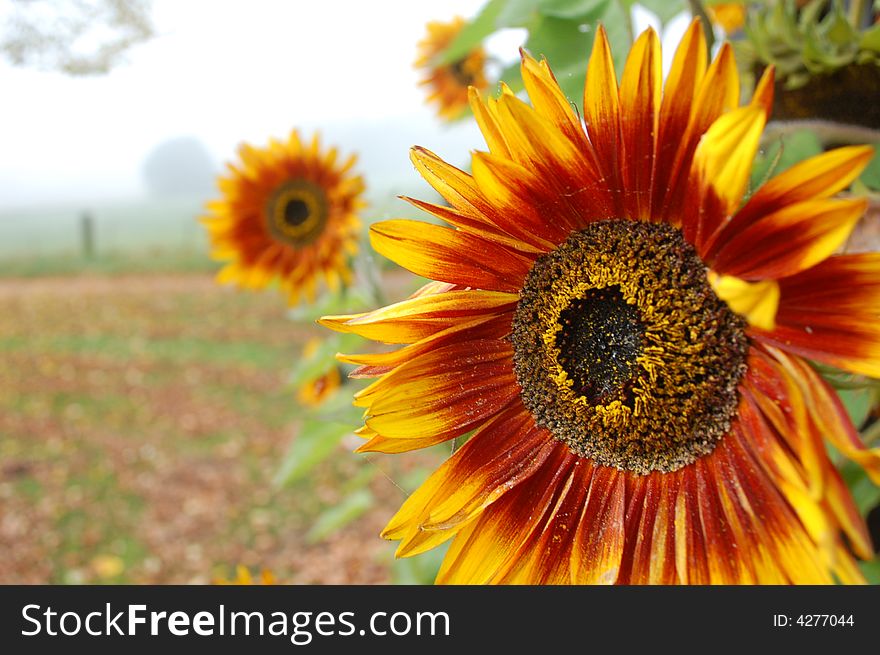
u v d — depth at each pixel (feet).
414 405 3.12
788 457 2.55
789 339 2.50
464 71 10.30
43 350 36.58
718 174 2.41
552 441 3.20
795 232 2.39
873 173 3.72
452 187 2.98
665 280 2.94
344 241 9.46
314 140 9.70
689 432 2.91
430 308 3.04
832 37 3.98
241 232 10.08
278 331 37.93
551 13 4.43
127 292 48.16
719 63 2.49
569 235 3.11
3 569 19.20
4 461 24.93
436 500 3.11
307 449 8.56
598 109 2.79
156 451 25.68
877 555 3.66
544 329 3.17
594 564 3.02
